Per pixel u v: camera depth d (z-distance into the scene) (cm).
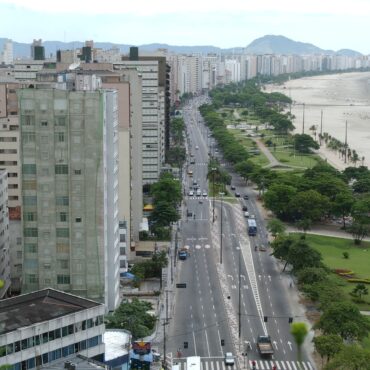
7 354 15712
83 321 17200
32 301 18062
